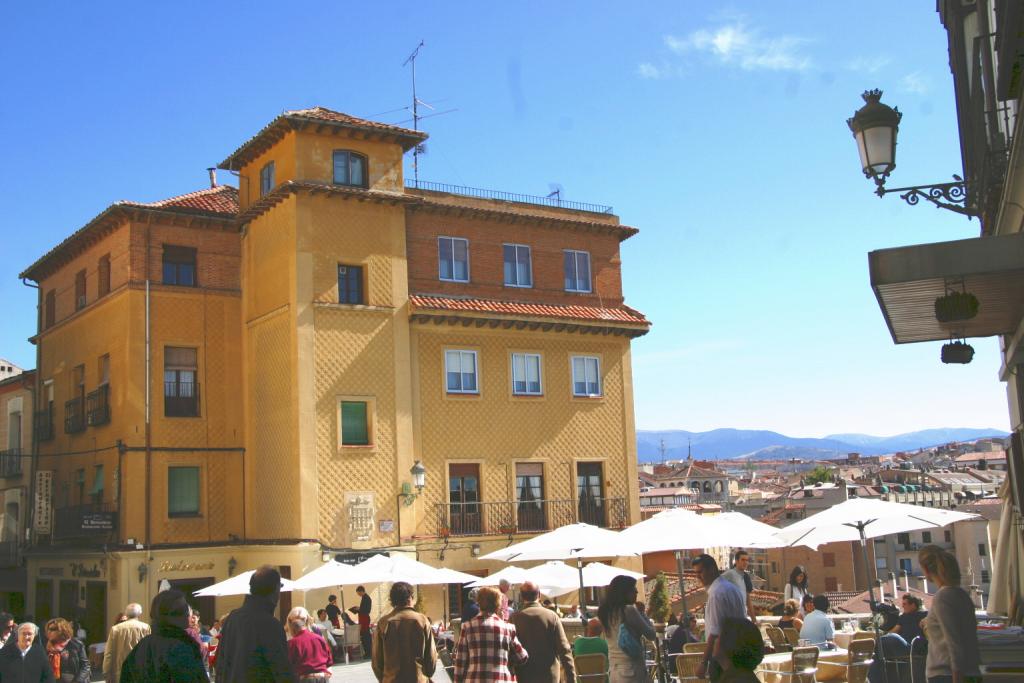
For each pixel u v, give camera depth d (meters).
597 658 13.27
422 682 10.60
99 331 32.97
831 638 15.50
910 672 12.68
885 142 11.19
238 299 32.62
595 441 35.09
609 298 37.00
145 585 29.39
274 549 29.38
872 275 9.62
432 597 30.33
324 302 30.00
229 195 34.56
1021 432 15.50
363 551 29.12
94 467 32.44
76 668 13.30
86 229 33.00
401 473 30.45
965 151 14.94
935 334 13.41
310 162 30.47
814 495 101.00
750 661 6.78
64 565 33.25
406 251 32.28
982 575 87.69
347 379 30.02
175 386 31.28
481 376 32.91
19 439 40.50
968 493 98.12
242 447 31.81
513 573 23.16
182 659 7.01
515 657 10.30
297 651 11.59
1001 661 8.79
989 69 12.05
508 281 34.62
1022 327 12.48
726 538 15.35
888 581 82.06
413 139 32.22
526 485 33.34
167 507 30.42
